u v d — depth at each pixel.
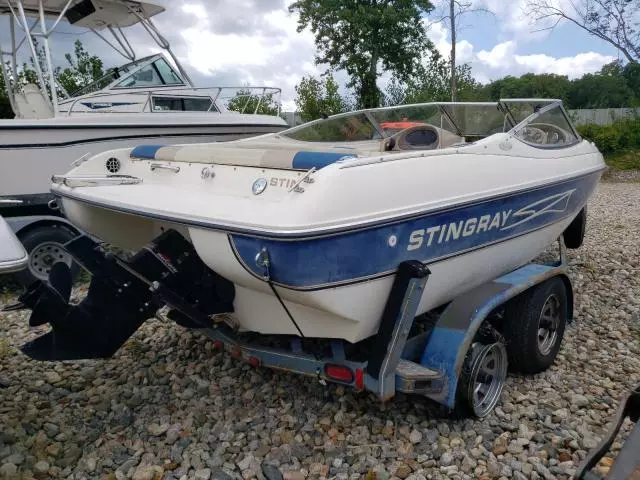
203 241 2.71
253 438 3.06
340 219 2.49
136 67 7.43
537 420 3.17
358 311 2.70
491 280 3.47
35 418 3.29
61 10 7.41
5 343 4.38
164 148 3.81
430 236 2.93
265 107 9.29
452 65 12.90
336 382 2.92
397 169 2.77
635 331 4.39
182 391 3.61
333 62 20.92
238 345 3.28
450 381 2.92
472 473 2.75
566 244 5.91
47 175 5.98
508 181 3.44
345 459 2.87
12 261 2.49
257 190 2.88
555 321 3.80
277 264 2.46
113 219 3.71
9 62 7.57
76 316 3.03
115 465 2.88
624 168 17.31
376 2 20.47
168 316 3.33
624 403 2.34
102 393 3.61
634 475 1.97
